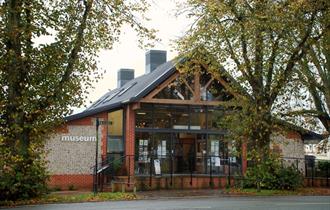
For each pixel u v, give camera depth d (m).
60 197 18.86
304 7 20.80
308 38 22.58
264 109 22.62
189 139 29.28
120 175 27.23
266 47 22.03
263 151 23.20
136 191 24.02
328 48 23.77
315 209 14.80
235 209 14.78
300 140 32.03
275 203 16.91
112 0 18.41
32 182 18.11
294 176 23.39
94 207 15.77
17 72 17.64
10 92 17.72
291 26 21.56
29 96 17.91
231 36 22.19
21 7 17.00
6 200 17.36
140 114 28.48
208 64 25.08
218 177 27.77
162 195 20.97
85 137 28.34
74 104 19.03
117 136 29.20
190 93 29.23
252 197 20.06
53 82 18.36
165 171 28.33
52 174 27.33
